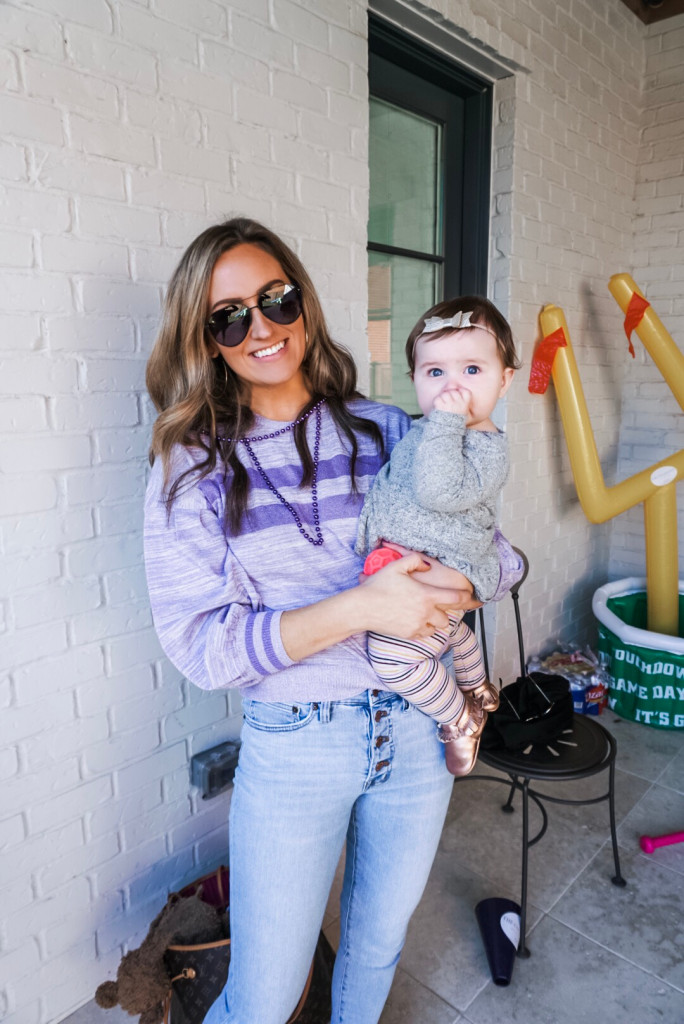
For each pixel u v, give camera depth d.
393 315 2.37
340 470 1.11
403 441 1.12
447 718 1.08
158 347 1.10
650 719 2.70
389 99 2.14
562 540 3.05
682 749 2.54
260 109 1.52
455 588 1.01
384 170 2.22
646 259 3.14
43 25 1.17
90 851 1.47
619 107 2.91
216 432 1.06
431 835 1.13
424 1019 1.50
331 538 1.08
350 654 1.04
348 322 1.82
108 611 1.41
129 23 1.28
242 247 1.03
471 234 2.49
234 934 1.07
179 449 1.03
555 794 2.28
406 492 1.04
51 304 1.25
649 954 1.66
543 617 3.02
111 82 1.27
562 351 2.54
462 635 1.24
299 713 1.02
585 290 2.89
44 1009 1.45
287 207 1.62
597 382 3.09
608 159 2.89
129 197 1.33
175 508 0.99
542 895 1.84
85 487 1.34
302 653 0.95
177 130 1.38
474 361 1.05
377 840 1.12
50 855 1.40
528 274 2.54
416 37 2.07
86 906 1.48
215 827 1.70
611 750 1.75
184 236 1.42
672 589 2.79
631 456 3.31
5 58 1.13
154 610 1.03
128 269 1.34
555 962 1.64
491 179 2.45
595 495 2.65
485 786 2.33
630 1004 1.53
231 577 1.00
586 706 2.79
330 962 1.39
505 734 1.72
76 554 1.35
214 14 1.41
